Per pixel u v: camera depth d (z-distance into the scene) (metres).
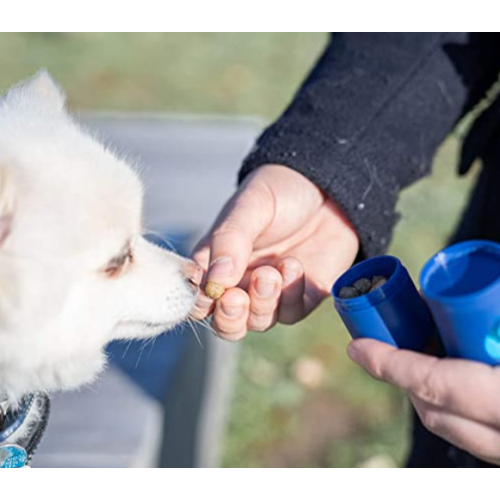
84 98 8.65
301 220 2.50
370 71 2.67
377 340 1.85
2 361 2.29
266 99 8.95
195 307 2.56
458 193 6.71
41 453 2.91
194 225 4.58
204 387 4.51
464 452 2.54
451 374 1.68
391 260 1.96
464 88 2.75
